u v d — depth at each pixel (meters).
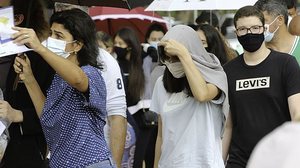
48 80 10.26
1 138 10.16
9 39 9.16
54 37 9.88
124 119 11.91
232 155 11.50
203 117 10.50
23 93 10.45
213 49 14.39
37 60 10.23
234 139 11.51
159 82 10.98
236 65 11.40
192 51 10.57
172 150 10.64
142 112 18.12
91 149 9.41
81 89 9.31
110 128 11.84
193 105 10.53
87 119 9.49
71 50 9.83
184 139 10.50
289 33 12.73
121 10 24.64
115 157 11.73
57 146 9.55
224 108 10.62
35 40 9.03
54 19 9.91
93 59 9.84
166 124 10.73
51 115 9.55
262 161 3.66
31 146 10.45
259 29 11.05
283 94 11.02
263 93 11.09
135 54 18.41
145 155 18.02
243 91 11.25
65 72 8.97
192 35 10.69
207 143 10.41
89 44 9.87
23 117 10.17
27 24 10.78
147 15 24.83
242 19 11.09
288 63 10.98
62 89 9.48
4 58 10.66
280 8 12.54
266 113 11.10
